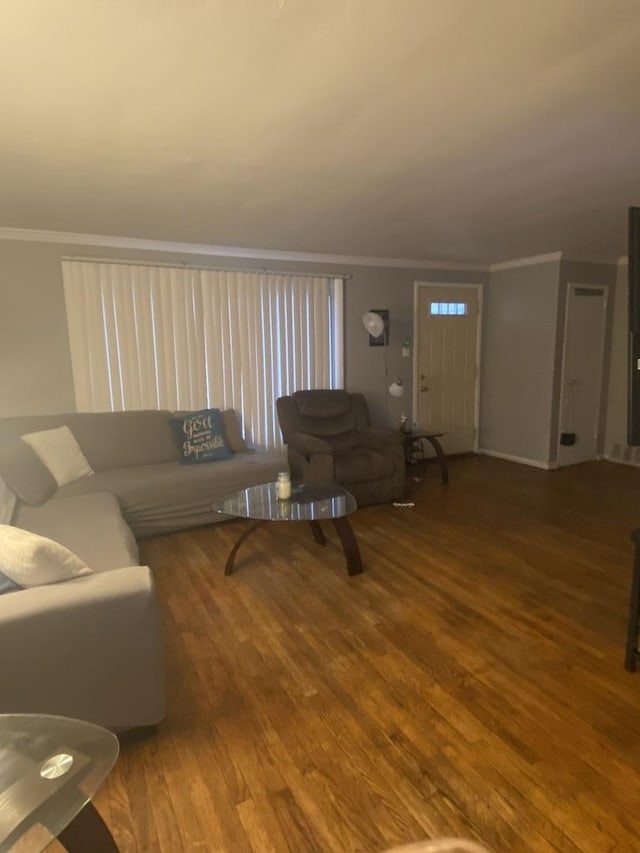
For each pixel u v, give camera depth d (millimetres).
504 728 1793
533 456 5594
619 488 4730
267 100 1766
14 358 3885
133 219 3473
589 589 2801
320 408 4707
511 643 2303
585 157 2357
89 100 1745
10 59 1477
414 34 1391
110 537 2529
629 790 1534
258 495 3205
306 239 4191
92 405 4148
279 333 4828
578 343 5414
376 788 1556
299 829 1429
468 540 3508
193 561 3207
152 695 1745
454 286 5707
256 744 1741
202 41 1407
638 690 1982
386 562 3170
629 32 1395
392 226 3742
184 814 1481
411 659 2195
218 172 2512
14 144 2123
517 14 1310
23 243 3803
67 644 1626
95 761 1153
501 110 1868
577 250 4922
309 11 1282
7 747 1195
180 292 4344
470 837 1394
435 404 5848
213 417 4172
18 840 998
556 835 1396
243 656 2232
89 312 4051
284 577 2982
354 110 1852
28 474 3156
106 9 1259
